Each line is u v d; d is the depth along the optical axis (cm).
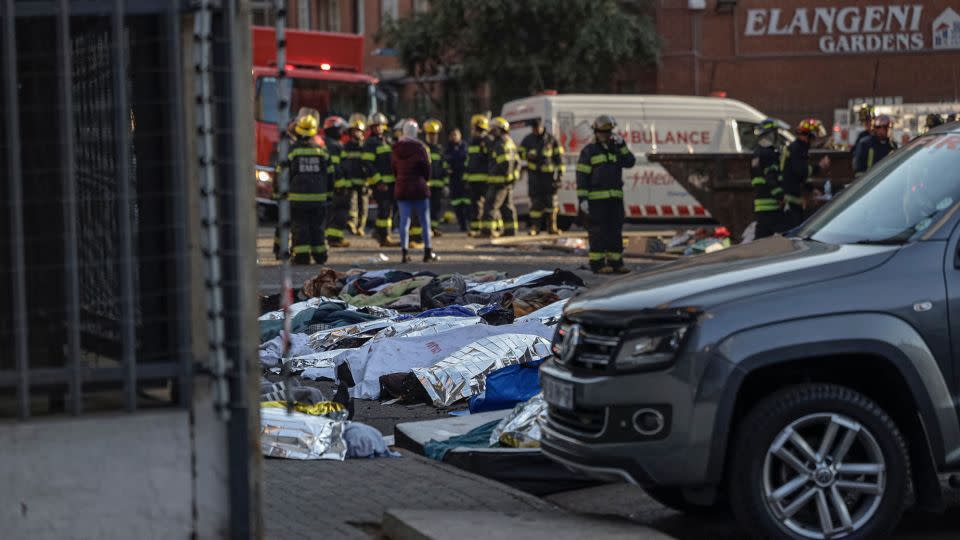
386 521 1289
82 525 1028
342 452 1606
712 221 6256
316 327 2634
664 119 6216
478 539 1193
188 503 1041
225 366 1033
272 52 6688
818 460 1237
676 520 1442
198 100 1023
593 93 8875
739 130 6272
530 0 8588
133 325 1017
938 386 1248
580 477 1548
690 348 1212
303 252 4438
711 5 9181
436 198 5934
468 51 9044
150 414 1030
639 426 1230
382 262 4528
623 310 1257
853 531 1245
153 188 1048
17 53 1035
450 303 2786
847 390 1238
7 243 1038
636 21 8875
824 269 1266
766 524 1226
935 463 1265
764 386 1287
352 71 6988
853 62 9231
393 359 2194
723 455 1214
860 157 4175
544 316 2497
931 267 1264
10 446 1016
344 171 5684
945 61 9212
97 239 1078
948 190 1362
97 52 1077
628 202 6200
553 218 5894
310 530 1282
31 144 1041
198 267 1038
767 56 9212
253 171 1048
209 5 1012
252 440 1055
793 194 3947
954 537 1336
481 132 5984
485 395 1859
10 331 1037
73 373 1016
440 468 1541
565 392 1293
